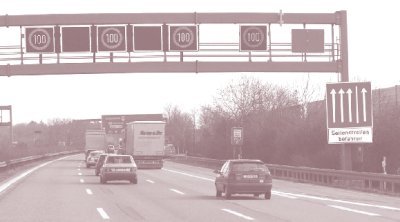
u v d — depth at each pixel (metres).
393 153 43.06
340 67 35.75
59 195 27.94
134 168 36.94
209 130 81.81
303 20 35.06
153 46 33.81
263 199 25.89
